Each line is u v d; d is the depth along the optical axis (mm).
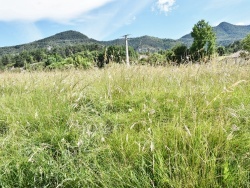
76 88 5082
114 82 5684
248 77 5758
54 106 4301
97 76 6496
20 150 3047
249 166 2623
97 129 3582
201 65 6473
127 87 5477
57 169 2752
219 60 6734
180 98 4492
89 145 3225
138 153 2910
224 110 3609
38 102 4676
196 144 2807
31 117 4020
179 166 2543
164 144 2934
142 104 4410
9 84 6781
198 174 2539
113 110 4676
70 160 2809
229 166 2619
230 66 6547
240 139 2984
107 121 4113
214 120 3395
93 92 5164
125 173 2658
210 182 2408
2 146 3184
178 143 2973
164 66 7391
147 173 2643
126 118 4062
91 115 4238
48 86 5742
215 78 5633
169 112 4121
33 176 2787
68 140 3422
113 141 3266
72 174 2717
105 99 4750
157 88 5230
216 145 2891
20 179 2738
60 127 3699
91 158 2957
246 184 2436
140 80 5879
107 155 2979
